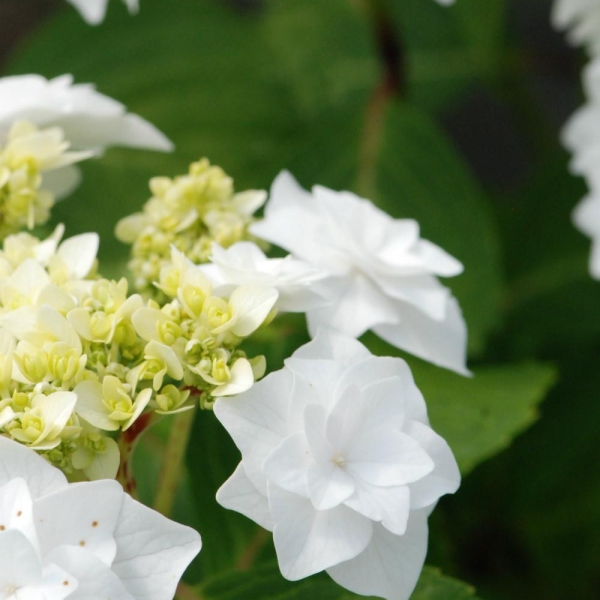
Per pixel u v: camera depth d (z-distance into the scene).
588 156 0.73
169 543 0.55
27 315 0.57
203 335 0.57
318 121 0.83
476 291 0.75
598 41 0.76
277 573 0.63
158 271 0.62
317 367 0.57
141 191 0.84
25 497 0.54
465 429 0.68
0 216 0.63
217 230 0.62
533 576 0.81
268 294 0.57
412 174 0.80
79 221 0.82
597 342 0.85
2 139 0.66
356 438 0.57
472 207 0.78
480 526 0.83
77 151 0.67
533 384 0.70
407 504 0.56
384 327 0.62
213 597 0.63
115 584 0.54
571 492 0.82
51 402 0.56
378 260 0.61
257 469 0.56
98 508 0.55
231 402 0.56
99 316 0.57
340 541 0.56
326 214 0.63
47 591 0.54
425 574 0.62
